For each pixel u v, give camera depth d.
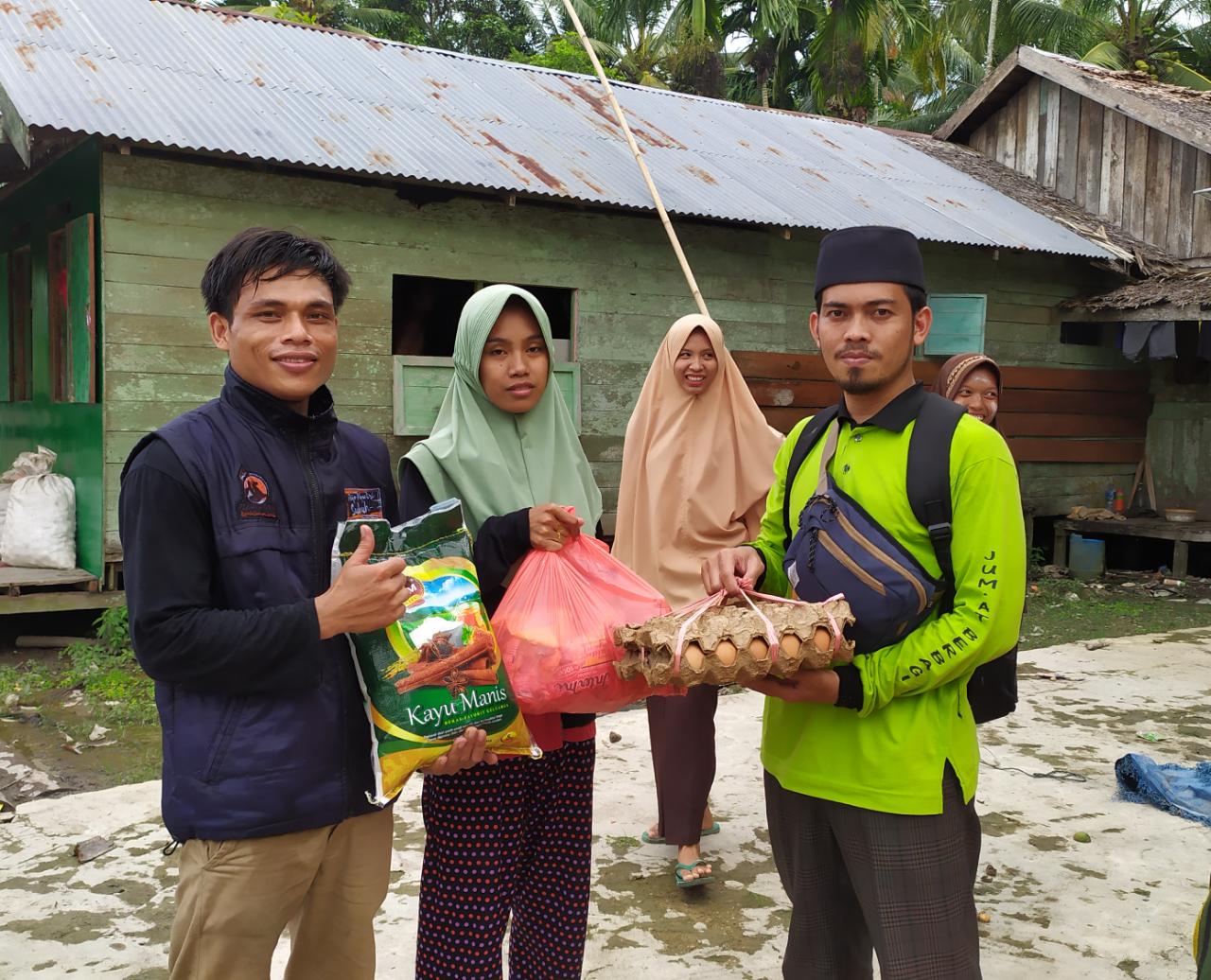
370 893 1.88
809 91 21.41
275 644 1.62
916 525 1.85
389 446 7.23
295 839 1.71
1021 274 10.20
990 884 3.31
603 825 3.74
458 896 2.09
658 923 3.04
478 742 1.79
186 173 6.39
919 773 1.84
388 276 7.14
